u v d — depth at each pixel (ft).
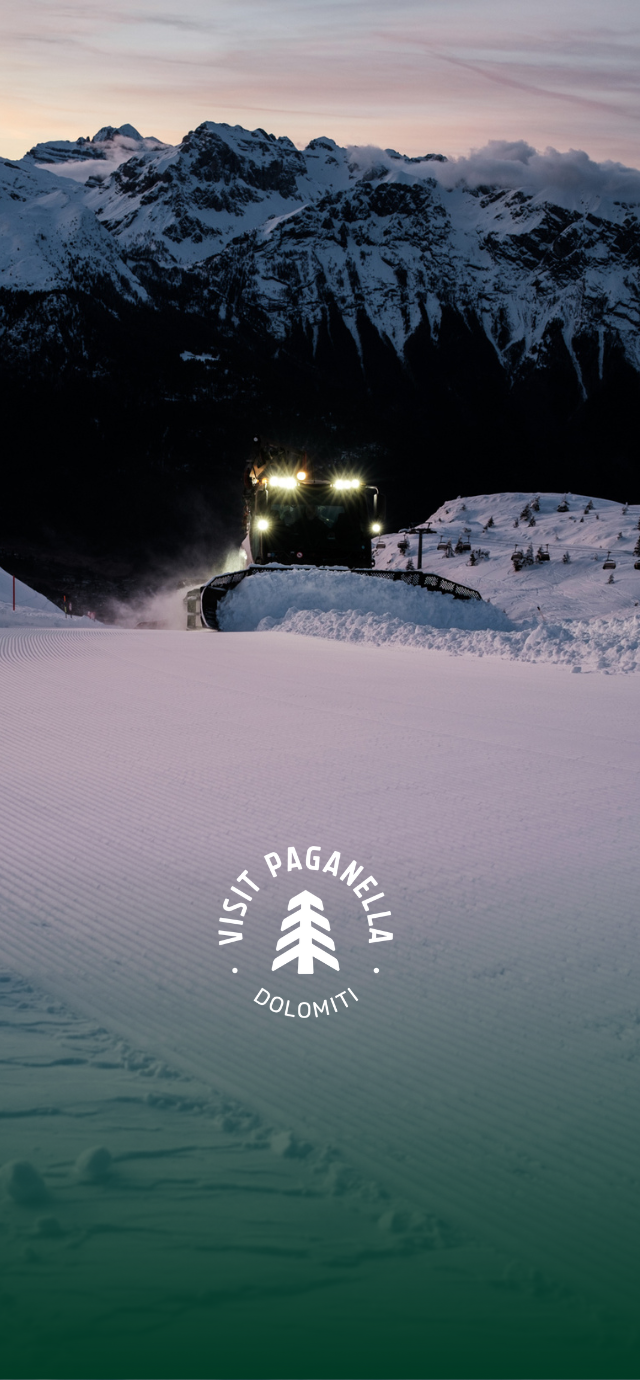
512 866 17.67
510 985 12.71
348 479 79.46
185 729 30.42
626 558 244.83
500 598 223.92
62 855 18.35
